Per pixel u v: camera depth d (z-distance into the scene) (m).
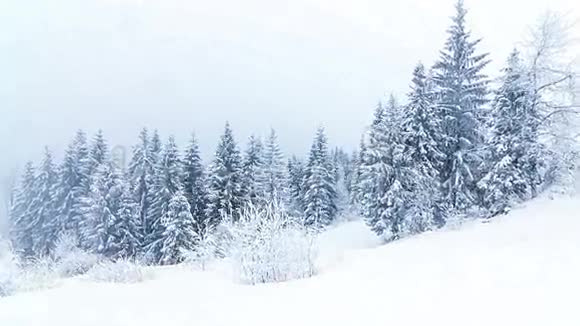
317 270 9.92
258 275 9.59
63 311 6.43
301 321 4.96
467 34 23.44
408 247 13.19
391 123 24.61
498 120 19.33
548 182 18.28
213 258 15.21
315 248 10.48
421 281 6.70
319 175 42.25
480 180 20.16
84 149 38.88
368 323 4.63
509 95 19.12
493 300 4.95
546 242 9.40
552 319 4.09
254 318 5.30
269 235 9.98
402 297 5.67
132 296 7.87
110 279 12.08
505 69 19.53
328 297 6.25
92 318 5.82
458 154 22.38
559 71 18.55
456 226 17.58
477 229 14.91
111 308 6.54
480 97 23.23
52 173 37.59
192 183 33.34
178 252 26.12
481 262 7.85
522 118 18.69
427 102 23.06
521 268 6.71
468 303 4.96
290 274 9.57
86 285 10.57
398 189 23.09
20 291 10.79
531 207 15.99
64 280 13.09
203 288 8.63
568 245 8.52
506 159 18.33
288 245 9.94
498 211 18.33
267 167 45.34
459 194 22.31
